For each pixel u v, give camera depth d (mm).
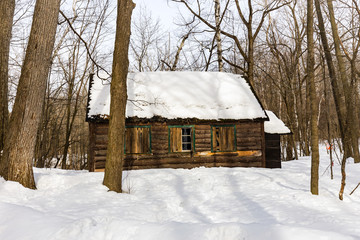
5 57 9609
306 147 20828
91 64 21453
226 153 12969
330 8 12680
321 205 5992
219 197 7492
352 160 14562
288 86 22469
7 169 6695
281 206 6004
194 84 14742
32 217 4328
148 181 9141
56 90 20922
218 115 13070
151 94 13656
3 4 9656
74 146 26438
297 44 21594
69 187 7555
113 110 7770
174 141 12789
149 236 3896
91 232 4012
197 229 3955
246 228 3752
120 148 7691
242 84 15172
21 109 6801
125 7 8070
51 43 7195
